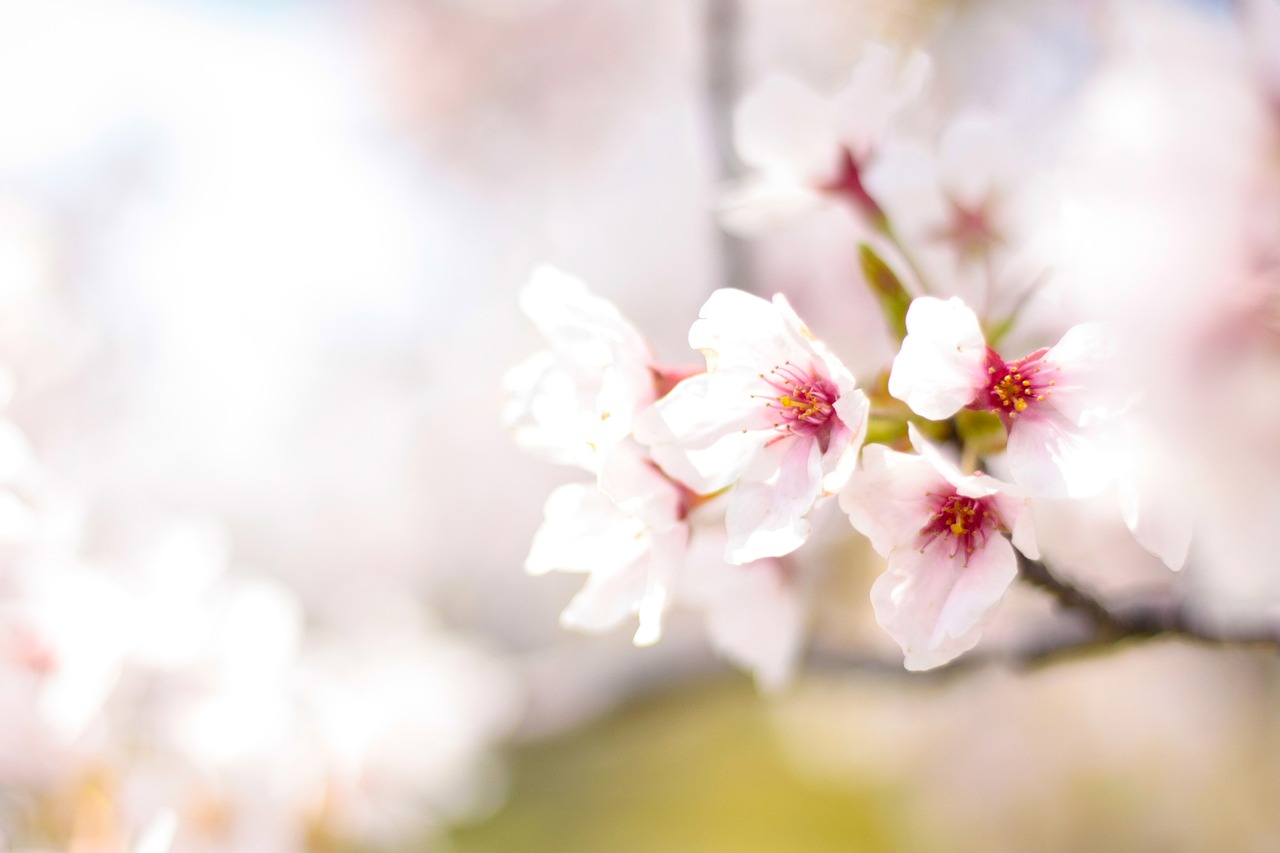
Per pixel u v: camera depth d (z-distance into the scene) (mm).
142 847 486
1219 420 393
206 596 575
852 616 616
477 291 1566
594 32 1418
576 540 435
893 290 437
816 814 1309
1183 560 400
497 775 796
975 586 411
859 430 413
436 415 1616
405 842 729
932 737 1117
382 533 1622
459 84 1482
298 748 599
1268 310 390
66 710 505
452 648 772
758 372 423
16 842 508
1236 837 1024
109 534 729
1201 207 391
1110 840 1072
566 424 431
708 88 540
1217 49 392
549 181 1507
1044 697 1074
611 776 1303
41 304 693
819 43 924
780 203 479
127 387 1194
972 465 423
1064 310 433
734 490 420
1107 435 405
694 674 692
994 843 1108
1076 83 530
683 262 1402
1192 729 1048
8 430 518
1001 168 458
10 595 517
